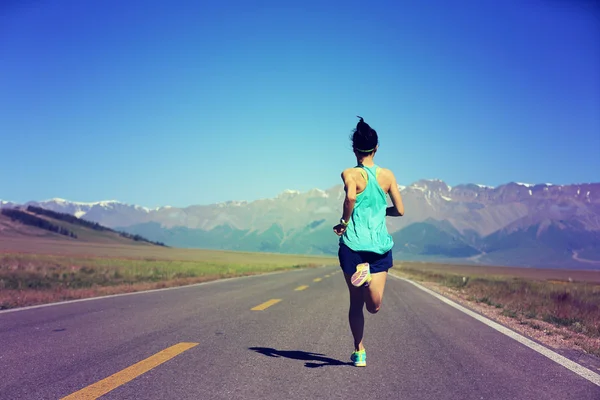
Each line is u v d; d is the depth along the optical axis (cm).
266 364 506
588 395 427
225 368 486
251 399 392
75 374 455
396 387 436
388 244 450
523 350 616
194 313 886
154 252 13575
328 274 2950
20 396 389
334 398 400
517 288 2041
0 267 2450
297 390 419
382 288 458
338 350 588
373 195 451
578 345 693
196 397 394
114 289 1464
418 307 1075
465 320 880
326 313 916
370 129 464
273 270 3966
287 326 752
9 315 855
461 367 515
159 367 485
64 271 2508
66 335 656
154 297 1211
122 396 392
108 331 689
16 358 520
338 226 453
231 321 793
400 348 606
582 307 1292
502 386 447
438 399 405
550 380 472
